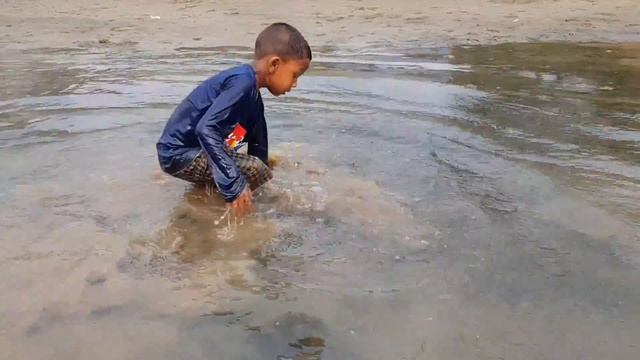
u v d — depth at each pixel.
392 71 6.13
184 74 5.96
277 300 2.40
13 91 5.40
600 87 5.60
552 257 2.68
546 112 4.80
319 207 3.21
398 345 2.11
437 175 3.58
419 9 10.23
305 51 3.36
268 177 3.39
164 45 7.59
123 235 2.94
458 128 4.40
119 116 4.68
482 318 2.26
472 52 7.15
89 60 6.71
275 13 9.99
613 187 3.38
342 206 3.21
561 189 3.35
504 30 8.53
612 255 2.69
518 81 5.79
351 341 2.14
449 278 2.53
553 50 7.30
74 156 3.90
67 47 7.53
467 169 3.66
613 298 2.38
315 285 2.50
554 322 2.24
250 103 3.29
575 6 10.20
